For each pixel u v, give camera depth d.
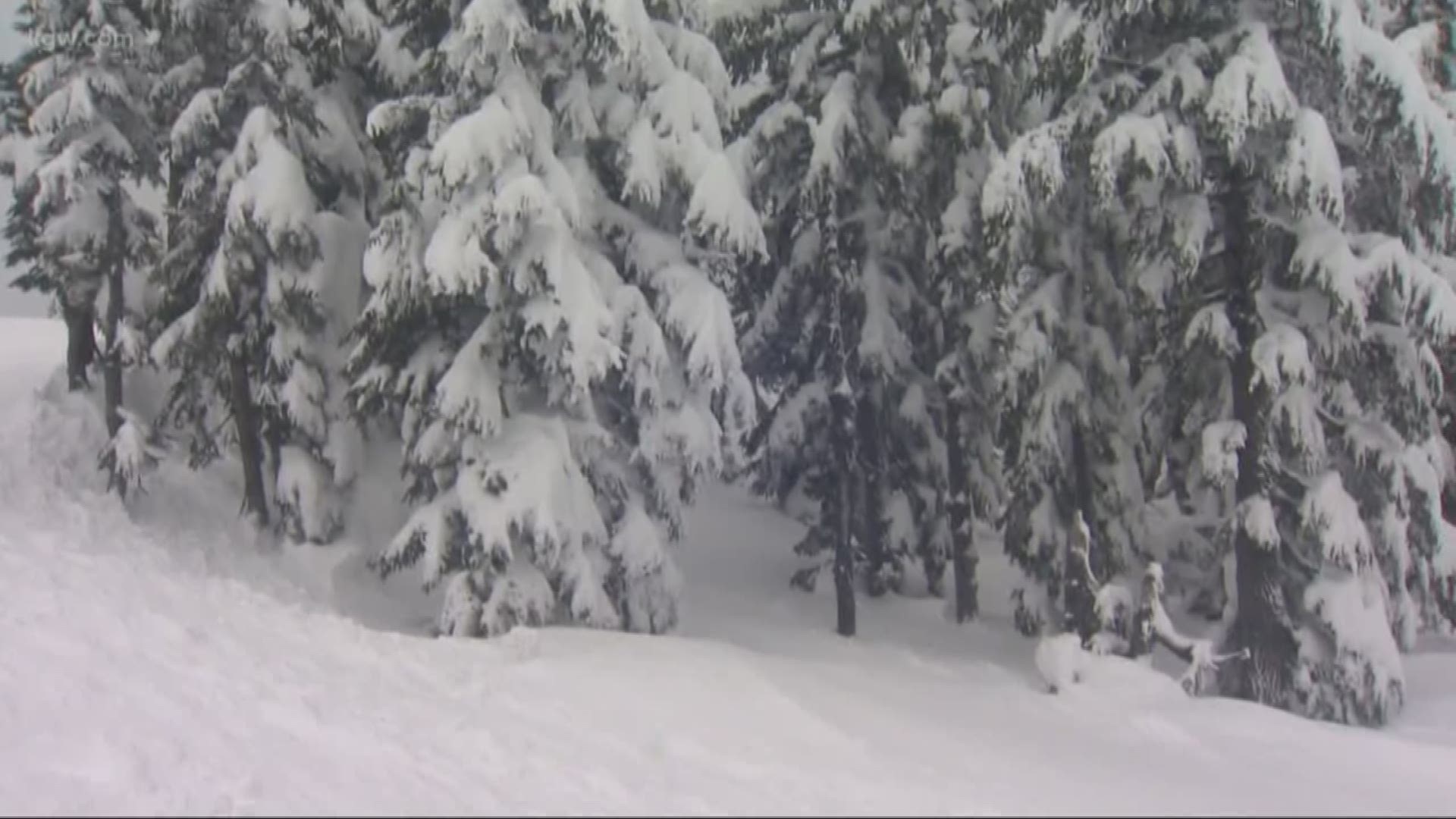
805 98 19.86
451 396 14.74
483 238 14.57
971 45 18.98
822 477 21.44
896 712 11.41
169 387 23.61
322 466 19.95
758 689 11.14
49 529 17.14
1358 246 14.61
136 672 10.39
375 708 10.09
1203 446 14.91
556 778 8.54
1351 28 13.70
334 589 19.00
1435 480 15.45
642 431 16.38
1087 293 18.06
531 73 15.54
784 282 21.06
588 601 15.09
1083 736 11.42
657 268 16.25
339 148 20.42
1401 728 14.59
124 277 22.56
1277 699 14.73
